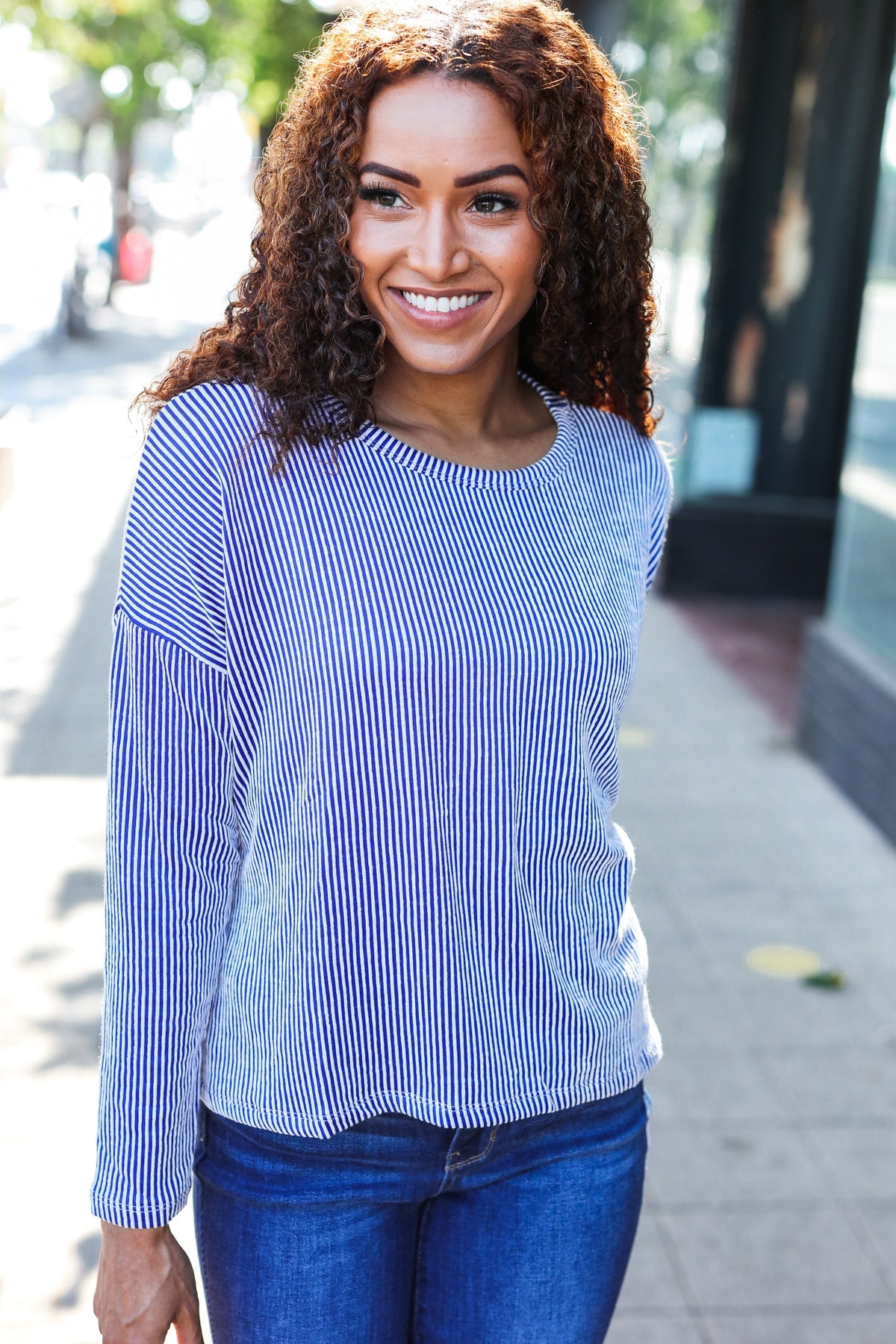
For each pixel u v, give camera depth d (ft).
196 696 4.65
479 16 4.80
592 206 5.23
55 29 60.08
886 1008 12.85
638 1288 9.03
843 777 18.22
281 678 4.62
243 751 4.75
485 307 4.99
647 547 5.53
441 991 4.80
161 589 4.59
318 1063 4.78
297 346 4.76
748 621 26.43
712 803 17.66
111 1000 4.74
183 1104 4.80
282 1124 4.81
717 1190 10.09
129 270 86.84
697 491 27.50
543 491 5.13
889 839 16.74
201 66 67.00
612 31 34.42
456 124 4.70
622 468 5.58
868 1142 10.78
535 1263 5.13
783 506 27.61
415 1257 5.25
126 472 34.76
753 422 27.20
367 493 4.76
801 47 25.43
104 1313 4.91
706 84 26.94
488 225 4.89
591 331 5.63
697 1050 11.96
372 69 4.69
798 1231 9.68
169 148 142.61
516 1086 4.93
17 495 31.83
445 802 4.70
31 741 18.31
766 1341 8.61
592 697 4.89
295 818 4.69
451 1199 5.17
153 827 4.66
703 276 26.78
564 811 4.88
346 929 4.72
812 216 26.07
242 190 94.12
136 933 4.68
